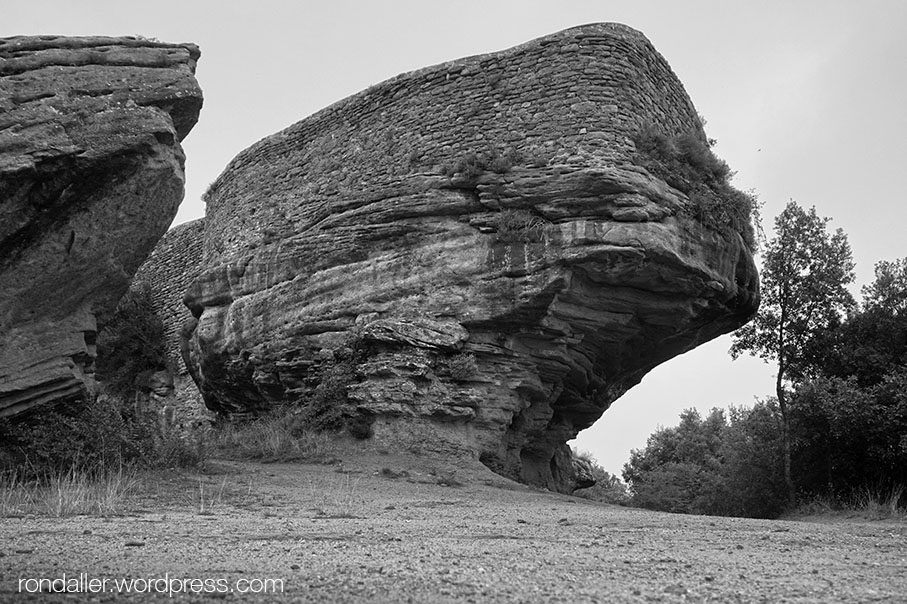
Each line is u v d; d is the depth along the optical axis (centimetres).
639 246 1894
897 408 2073
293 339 2297
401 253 2153
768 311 2534
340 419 2102
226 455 2016
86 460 1464
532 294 1967
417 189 2145
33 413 1479
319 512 1221
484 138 2112
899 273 2506
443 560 751
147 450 1622
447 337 2039
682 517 1312
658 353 2320
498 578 657
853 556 840
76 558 745
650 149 2020
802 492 2309
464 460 1992
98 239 1471
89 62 1474
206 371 2664
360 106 2355
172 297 3334
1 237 1375
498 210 2055
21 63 1413
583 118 2011
